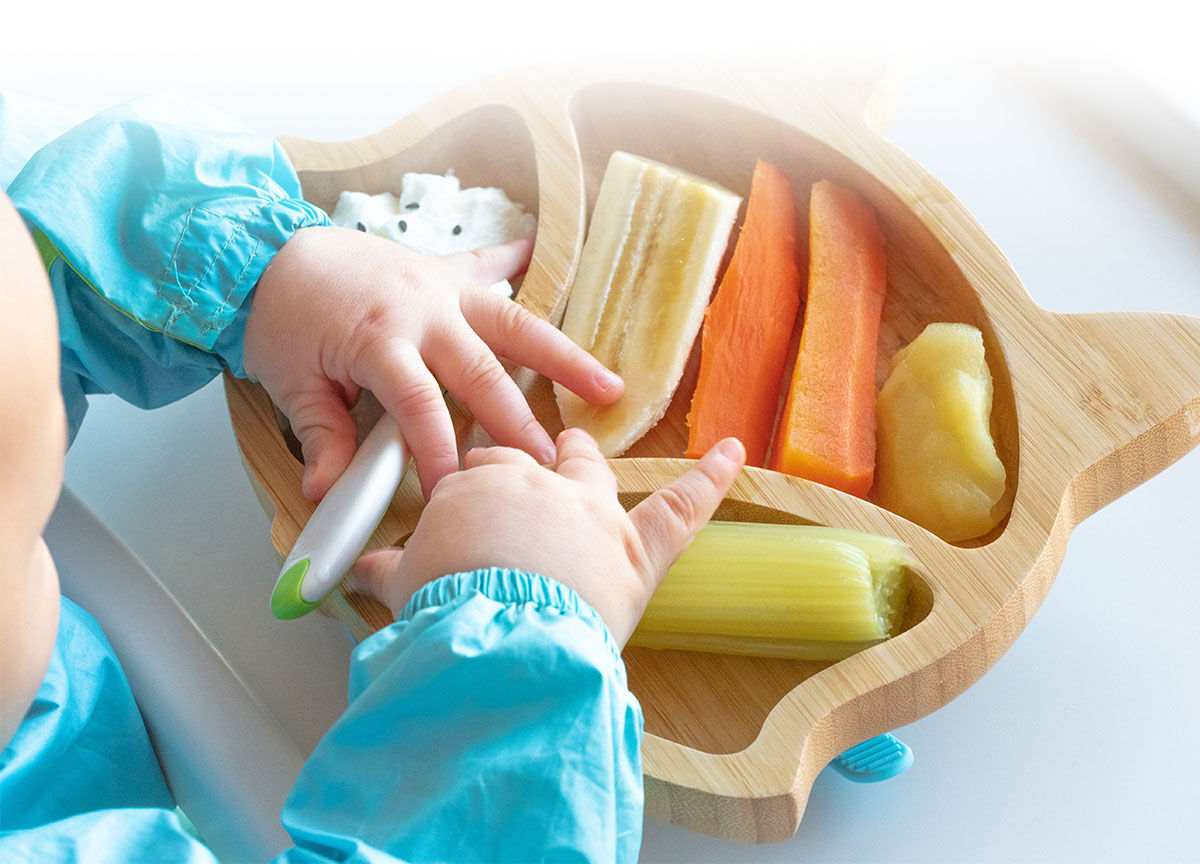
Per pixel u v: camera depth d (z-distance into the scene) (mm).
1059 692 723
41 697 674
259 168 766
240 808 633
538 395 797
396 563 662
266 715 663
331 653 753
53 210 679
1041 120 981
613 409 762
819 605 656
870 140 792
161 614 697
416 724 538
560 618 546
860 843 678
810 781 625
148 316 706
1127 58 949
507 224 843
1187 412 685
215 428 855
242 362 737
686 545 652
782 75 828
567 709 524
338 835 505
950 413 705
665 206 810
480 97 844
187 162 725
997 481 692
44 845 512
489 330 739
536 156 823
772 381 772
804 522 692
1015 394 703
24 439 376
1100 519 794
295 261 710
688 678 693
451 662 528
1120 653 736
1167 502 798
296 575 633
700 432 744
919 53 1017
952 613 643
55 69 1082
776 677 688
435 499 623
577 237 802
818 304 769
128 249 712
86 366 747
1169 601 756
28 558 411
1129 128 957
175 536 807
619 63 848
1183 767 689
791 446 717
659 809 634
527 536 593
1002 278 740
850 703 625
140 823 531
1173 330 706
